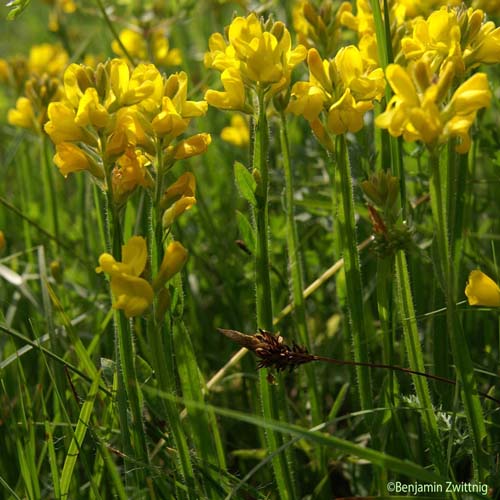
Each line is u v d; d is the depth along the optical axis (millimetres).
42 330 669
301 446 608
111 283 521
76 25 1138
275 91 554
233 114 828
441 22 546
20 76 834
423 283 622
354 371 603
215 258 724
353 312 565
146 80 537
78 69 537
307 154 702
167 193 541
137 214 647
